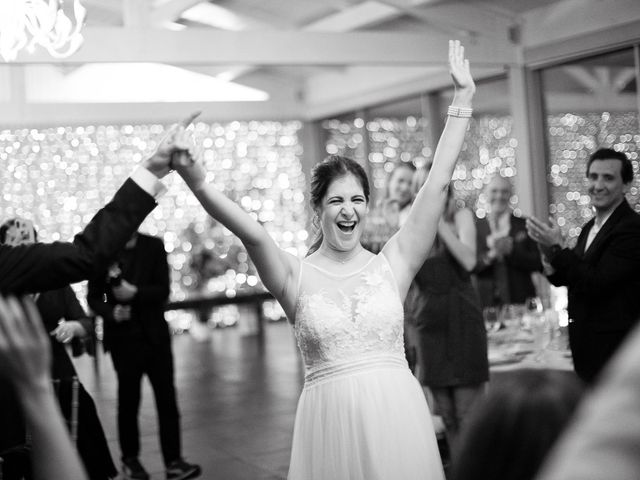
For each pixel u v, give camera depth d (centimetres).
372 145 1165
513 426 131
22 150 1095
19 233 509
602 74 816
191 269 1488
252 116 1215
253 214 1273
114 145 1141
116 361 653
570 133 855
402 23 974
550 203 888
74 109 1092
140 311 654
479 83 968
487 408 135
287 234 1288
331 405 345
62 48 703
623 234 461
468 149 988
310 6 986
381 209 633
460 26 858
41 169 1102
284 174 1284
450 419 561
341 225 368
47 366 162
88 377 1198
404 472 336
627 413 94
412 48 835
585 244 501
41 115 1081
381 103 1140
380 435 338
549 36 851
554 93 871
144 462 712
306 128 1288
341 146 1232
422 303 551
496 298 689
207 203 333
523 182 894
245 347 1430
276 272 355
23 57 689
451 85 1015
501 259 691
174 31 741
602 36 796
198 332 1608
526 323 627
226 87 1185
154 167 257
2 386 343
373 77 1129
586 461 95
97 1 933
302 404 355
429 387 553
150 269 659
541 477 123
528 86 884
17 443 355
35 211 1100
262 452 716
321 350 352
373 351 352
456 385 546
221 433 797
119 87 1117
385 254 371
